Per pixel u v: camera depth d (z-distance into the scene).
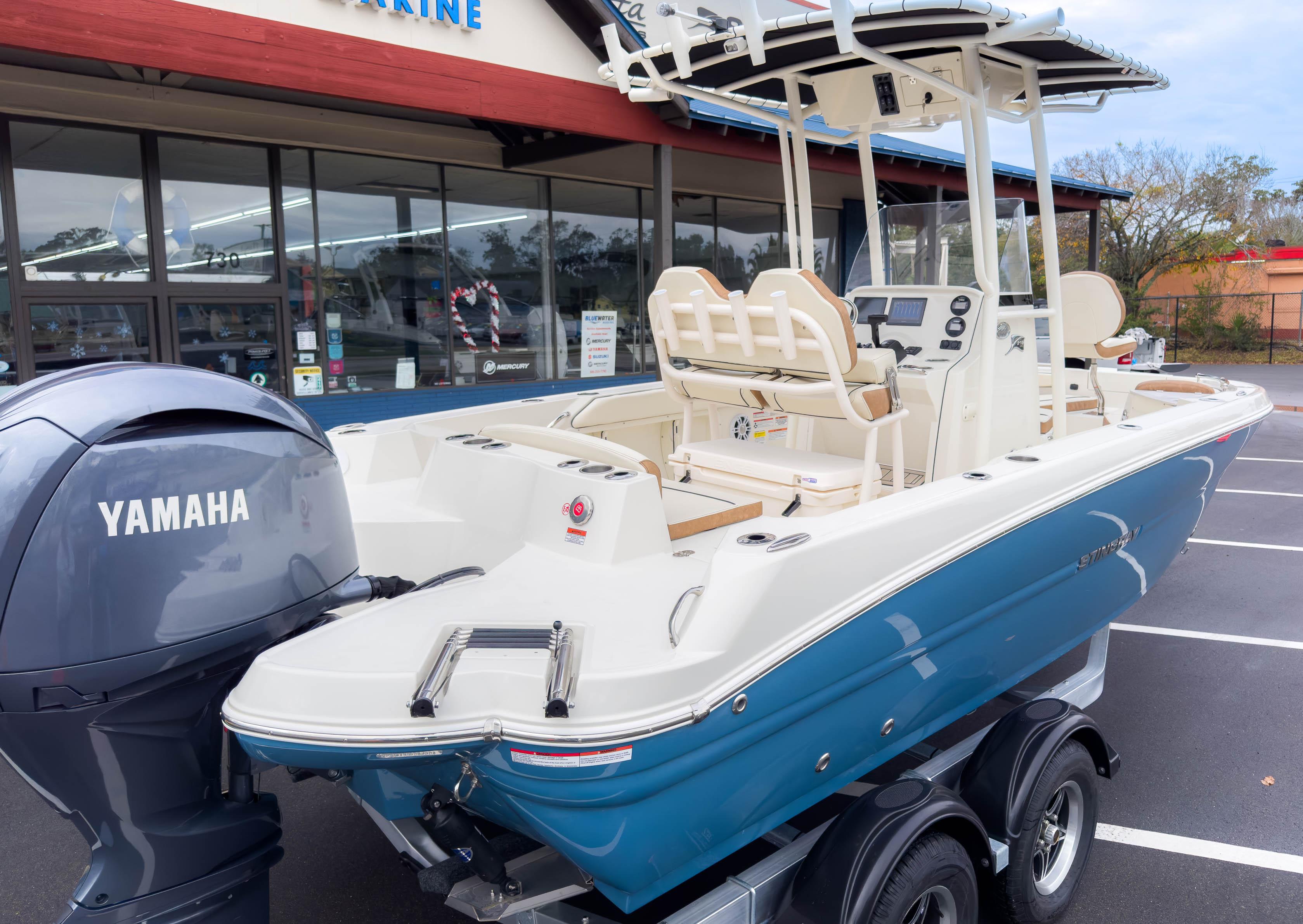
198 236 7.88
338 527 1.81
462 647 1.62
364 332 9.05
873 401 2.77
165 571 1.47
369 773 1.96
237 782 1.74
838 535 1.88
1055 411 3.81
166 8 5.63
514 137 9.45
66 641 1.40
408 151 9.05
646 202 11.36
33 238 7.06
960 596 2.21
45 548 1.37
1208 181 26.27
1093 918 2.51
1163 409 4.18
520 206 10.19
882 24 2.69
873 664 1.99
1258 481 8.55
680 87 3.54
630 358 11.50
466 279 9.81
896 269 3.92
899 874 1.91
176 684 1.54
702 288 2.85
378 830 3.01
